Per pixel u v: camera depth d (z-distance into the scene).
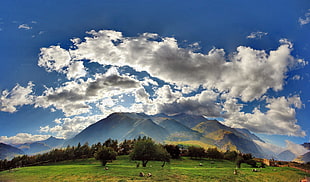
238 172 74.88
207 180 59.03
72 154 183.38
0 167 162.75
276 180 67.00
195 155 181.75
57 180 60.91
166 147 163.38
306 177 75.75
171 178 59.16
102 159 101.62
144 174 64.44
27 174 74.56
